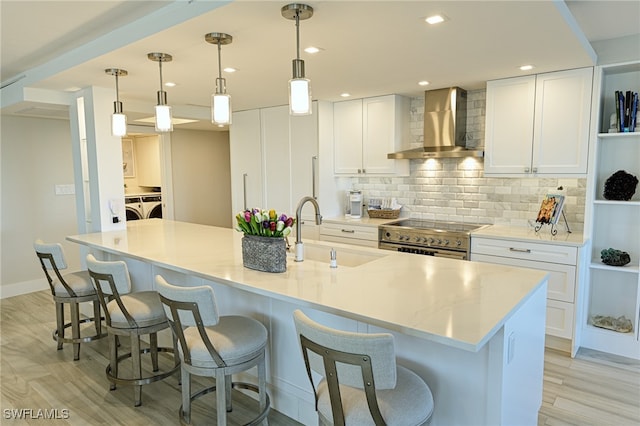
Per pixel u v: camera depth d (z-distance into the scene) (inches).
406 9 77.4
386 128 175.6
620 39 120.3
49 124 208.8
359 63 118.0
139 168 290.0
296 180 196.5
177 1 85.4
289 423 97.5
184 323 80.0
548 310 132.5
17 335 151.9
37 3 87.0
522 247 135.6
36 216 207.0
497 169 147.4
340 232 182.5
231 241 131.3
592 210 130.5
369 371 56.1
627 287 133.7
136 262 142.9
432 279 86.4
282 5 75.4
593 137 127.3
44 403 106.4
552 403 103.3
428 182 181.9
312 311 91.7
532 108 137.8
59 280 127.7
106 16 94.0
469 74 134.9
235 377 112.4
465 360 72.0
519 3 74.9
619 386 110.9
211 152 272.5
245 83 142.5
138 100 175.5
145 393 110.9
